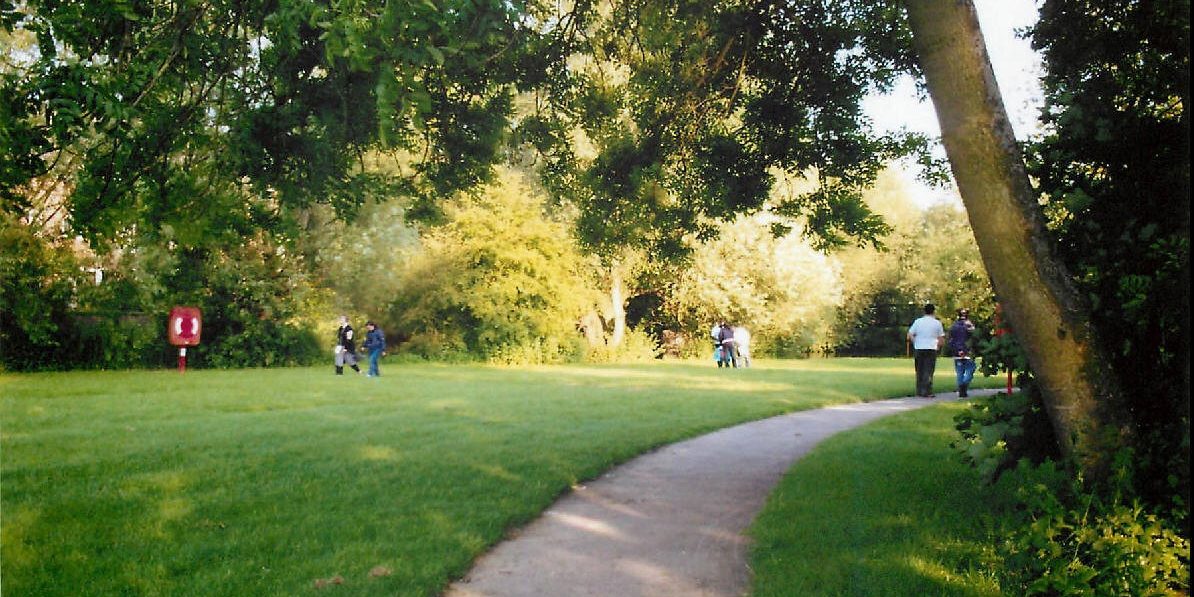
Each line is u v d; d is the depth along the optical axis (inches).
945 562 182.9
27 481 283.0
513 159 393.7
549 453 347.3
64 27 229.1
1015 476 259.9
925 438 391.9
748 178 369.4
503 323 1207.6
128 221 287.6
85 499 256.7
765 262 1412.4
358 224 1134.4
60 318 919.7
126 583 180.5
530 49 337.7
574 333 1322.6
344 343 893.2
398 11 197.0
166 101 269.7
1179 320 157.9
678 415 492.4
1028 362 183.5
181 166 287.9
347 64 254.1
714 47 345.1
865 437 393.7
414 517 236.8
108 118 226.7
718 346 1187.9
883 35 335.6
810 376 892.6
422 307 1258.0
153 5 255.4
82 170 258.4
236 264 1045.2
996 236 165.8
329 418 471.5
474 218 1221.1
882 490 262.7
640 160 354.0
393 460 329.7
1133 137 178.4
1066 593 136.9
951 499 247.4
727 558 202.4
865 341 1836.9
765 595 168.7
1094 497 150.9
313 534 218.5
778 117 357.4
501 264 1237.7
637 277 1407.5
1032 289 164.4
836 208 370.9
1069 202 180.5
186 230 305.0
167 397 593.3
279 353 1096.2
